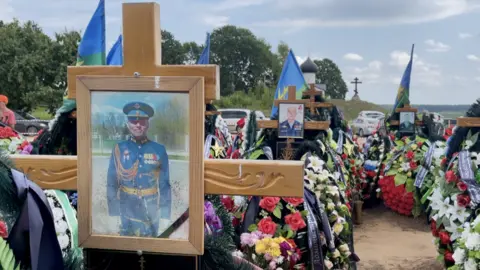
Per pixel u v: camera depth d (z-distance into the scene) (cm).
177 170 184
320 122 529
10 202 174
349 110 2747
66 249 223
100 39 382
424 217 762
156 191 185
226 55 4306
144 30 185
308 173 403
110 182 188
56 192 246
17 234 171
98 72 189
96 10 379
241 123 624
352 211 727
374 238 681
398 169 774
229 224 256
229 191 185
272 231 343
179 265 197
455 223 441
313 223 365
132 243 186
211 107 534
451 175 442
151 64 185
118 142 186
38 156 195
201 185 182
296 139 537
